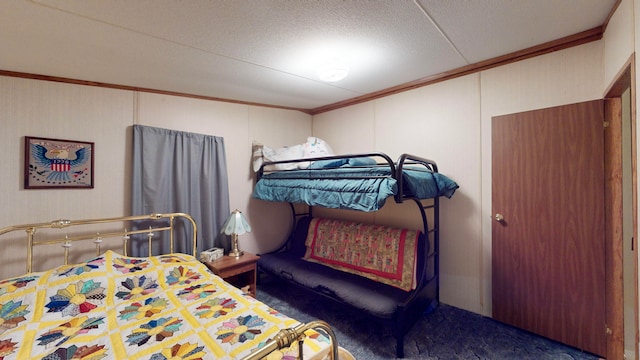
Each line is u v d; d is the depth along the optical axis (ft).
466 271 8.14
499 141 7.36
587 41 6.11
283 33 5.66
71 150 7.44
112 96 8.09
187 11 4.78
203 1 4.52
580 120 6.18
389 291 7.43
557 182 6.50
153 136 8.56
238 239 10.44
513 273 7.20
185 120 9.38
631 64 4.35
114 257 6.83
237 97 10.14
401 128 9.51
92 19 4.91
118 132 8.16
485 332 7.09
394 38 6.02
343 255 9.52
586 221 6.15
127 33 5.45
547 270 6.67
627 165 5.81
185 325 4.77
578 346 6.27
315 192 7.71
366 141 10.61
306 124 12.73
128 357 3.95
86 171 7.64
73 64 6.68
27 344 4.25
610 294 5.92
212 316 5.06
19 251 6.77
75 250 7.47
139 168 8.31
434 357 6.24
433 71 8.05
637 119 4.17
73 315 5.10
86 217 7.64
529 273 6.95
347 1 4.65
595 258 6.06
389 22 5.37
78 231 7.50
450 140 8.34
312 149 10.67
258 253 11.21
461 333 7.08
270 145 11.52
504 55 7.11
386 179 6.09
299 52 6.52
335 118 11.75
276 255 10.78
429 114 8.78
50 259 7.13
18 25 4.99
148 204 8.43
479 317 7.79
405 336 7.00
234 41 5.92
